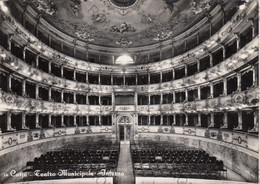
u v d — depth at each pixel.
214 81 20.36
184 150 19.78
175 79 27.14
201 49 22.00
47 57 22.83
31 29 21.84
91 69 29.19
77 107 27.02
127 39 29.95
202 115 23.53
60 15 23.34
